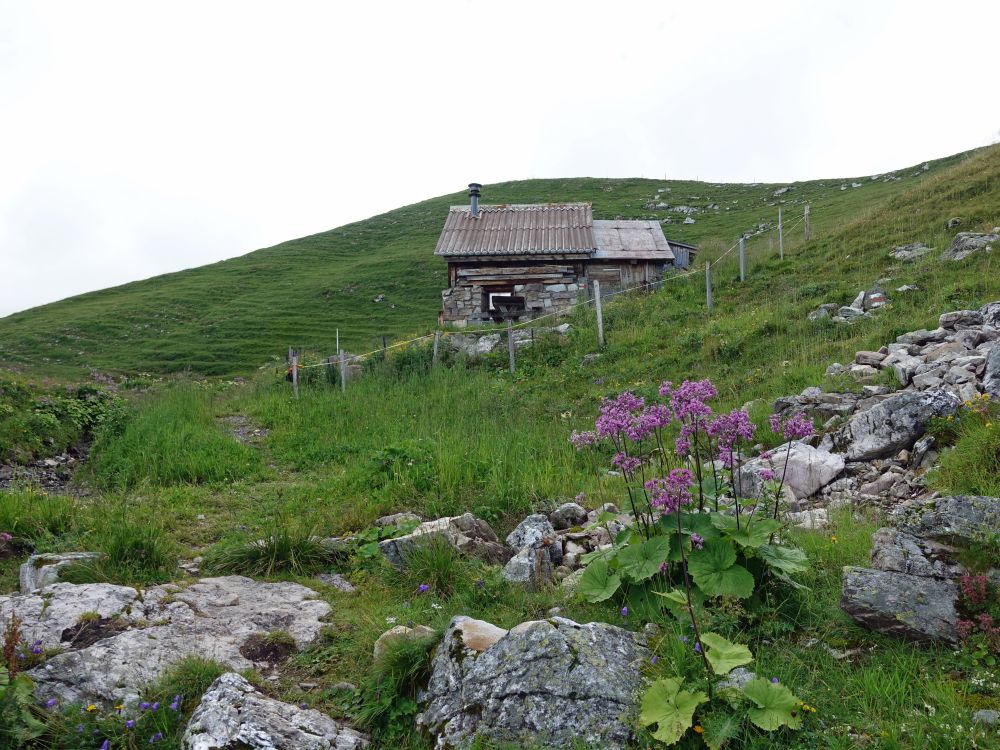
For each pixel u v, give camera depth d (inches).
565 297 986.1
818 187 2098.9
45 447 478.9
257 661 189.9
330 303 1590.8
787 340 562.9
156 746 152.2
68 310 1717.5
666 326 709.3
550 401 580.1
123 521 276.2
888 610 166.1
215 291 1781.5
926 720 134.1
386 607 222.2
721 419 201.9
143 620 196.4
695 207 2090.3
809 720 138.6
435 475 357.4
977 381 345.1
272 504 350.0
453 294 992.9
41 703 160.9
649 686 149.3
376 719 166.1
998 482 249.0
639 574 182.7
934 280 585.3
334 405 606.5
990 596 164.4
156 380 1089.4
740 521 199.8
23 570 238.1
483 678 157.2
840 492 302.0
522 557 242.5
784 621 178.2
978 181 831.1
